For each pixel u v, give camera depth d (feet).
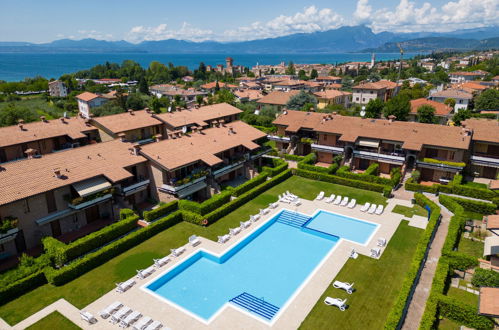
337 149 208.64
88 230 138.21
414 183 175.11
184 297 103.81
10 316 93.81
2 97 531.09
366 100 434.30
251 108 366.43
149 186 165.37
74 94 574.15
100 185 137.59
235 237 134.62
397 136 193.06
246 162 196.65
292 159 224.33
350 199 170.50
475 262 109.81
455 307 89.66
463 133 183.83
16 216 119.34
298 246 132.77
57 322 91.50
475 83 517.14
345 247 127.24
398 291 103.14
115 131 205.26
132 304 98.43
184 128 201.67
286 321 91.45
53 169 135.54
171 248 128.06
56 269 115.55
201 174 164.35
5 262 116.98
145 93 578.25
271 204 162.61
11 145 181.88
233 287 108.47
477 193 159.22
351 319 92.12
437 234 135.74
